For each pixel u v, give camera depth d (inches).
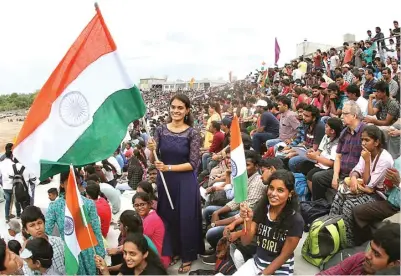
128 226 162.6
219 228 195.9
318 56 767.7
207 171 343.9
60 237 166.7
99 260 157.1
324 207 216.8
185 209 188.7
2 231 320.2
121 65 170.6
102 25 168.2
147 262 143.2
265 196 151.5
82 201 148.5
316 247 180.1
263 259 150.6
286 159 280.5
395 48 621.0
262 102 445.1
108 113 169.9
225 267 177.6
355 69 519.2
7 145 342.6
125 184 426.3
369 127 183.5
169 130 189.5
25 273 149.8
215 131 350.9
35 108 162.4
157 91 2313.0
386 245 114.5
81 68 166.1
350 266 130.0
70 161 162.2
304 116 268.7
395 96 368.8
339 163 218.2
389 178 175.2
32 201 351.9
